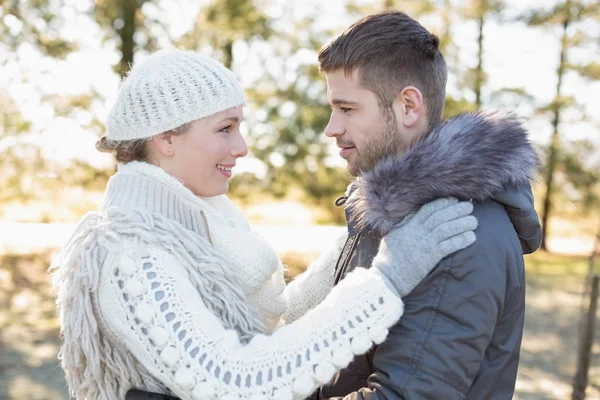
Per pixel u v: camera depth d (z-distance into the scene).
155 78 1.52
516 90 11.34
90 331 1.43
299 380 1.27
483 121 1.43
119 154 1.62
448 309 1.31
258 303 1.65
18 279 8.16
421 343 1.31
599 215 13.61
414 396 1.28
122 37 8.45
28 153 8.75
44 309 6.59
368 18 1.59
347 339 1.28
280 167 9.52
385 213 1.39
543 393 4.57
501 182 1.38
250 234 1.64
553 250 14.60
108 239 1.41
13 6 8.07
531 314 7.32
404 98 1.55
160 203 1.53
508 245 1.38
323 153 9.54
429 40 1.60
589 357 3.99
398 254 1.35
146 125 1.52
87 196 9.59
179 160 1.56
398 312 1.29
